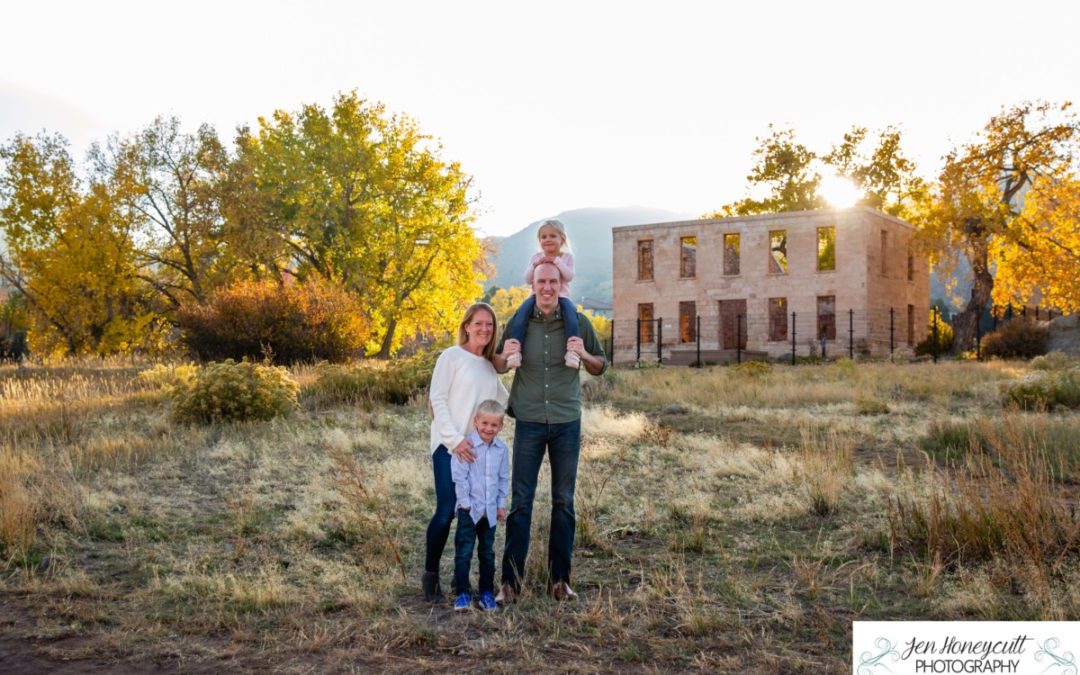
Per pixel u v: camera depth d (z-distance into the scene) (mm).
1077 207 33594
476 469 4523
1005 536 5066
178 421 11977
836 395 16656
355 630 4090
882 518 6207
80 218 35844
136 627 4113
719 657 3707
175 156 38250
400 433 11289
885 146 51438
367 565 5180
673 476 8250
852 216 38688
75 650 3797
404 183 42062
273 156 40688
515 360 4453
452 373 4648
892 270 42094
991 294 41031
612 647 3855
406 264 42031
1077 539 5055
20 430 10617
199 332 24594
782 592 4641
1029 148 36750
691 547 5684
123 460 8781
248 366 12742
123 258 37000
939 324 46312
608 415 13125
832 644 3840
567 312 4633
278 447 9812
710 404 15539
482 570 4516
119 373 20578
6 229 35844
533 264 4832
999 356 33750
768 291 40812
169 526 6324
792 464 8156
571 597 4578
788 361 36375
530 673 3533
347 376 16000
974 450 8742
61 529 6121
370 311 40312
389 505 6840
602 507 6844
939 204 39031
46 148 36500
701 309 42438
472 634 4035
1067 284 33438
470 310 4691
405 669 3586
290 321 24406
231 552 5617
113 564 5324
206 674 3547
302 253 40938
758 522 6402
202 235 37188
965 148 38188
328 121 41094
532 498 4672
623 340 44438
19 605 4449
